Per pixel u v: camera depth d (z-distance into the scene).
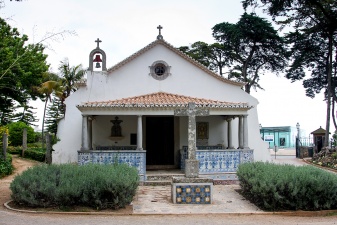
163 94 19.50
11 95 23.50
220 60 46.78
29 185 10.83
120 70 19.73
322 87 39.53
